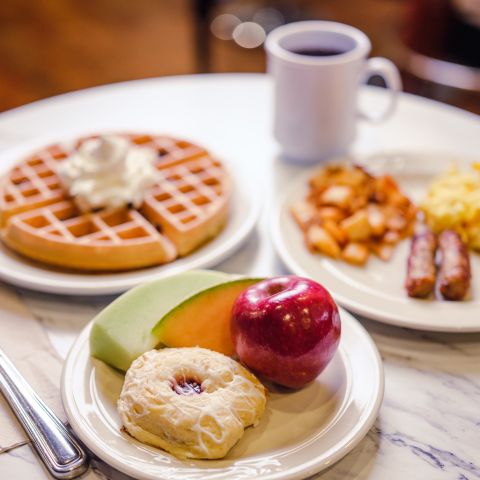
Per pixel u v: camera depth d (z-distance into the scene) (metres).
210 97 1.12
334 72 0.95
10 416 0.73
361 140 1.04
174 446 0.68
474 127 1.06
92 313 0.82
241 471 0.67
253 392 0.70
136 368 0.70
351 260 0.85
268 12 2.31
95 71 2.08
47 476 0.69
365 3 2.39
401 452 0.71
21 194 0.92
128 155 0.93
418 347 0.79
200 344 0.74
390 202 0.92
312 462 0.67
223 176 0.94
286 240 0.87
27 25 2.34
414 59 1.39
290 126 0.98
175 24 2.36
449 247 0.84
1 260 0.85
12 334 0.79
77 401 0.71
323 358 0.72
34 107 1.10
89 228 0.89
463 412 0.74
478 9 1.38
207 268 0.85
